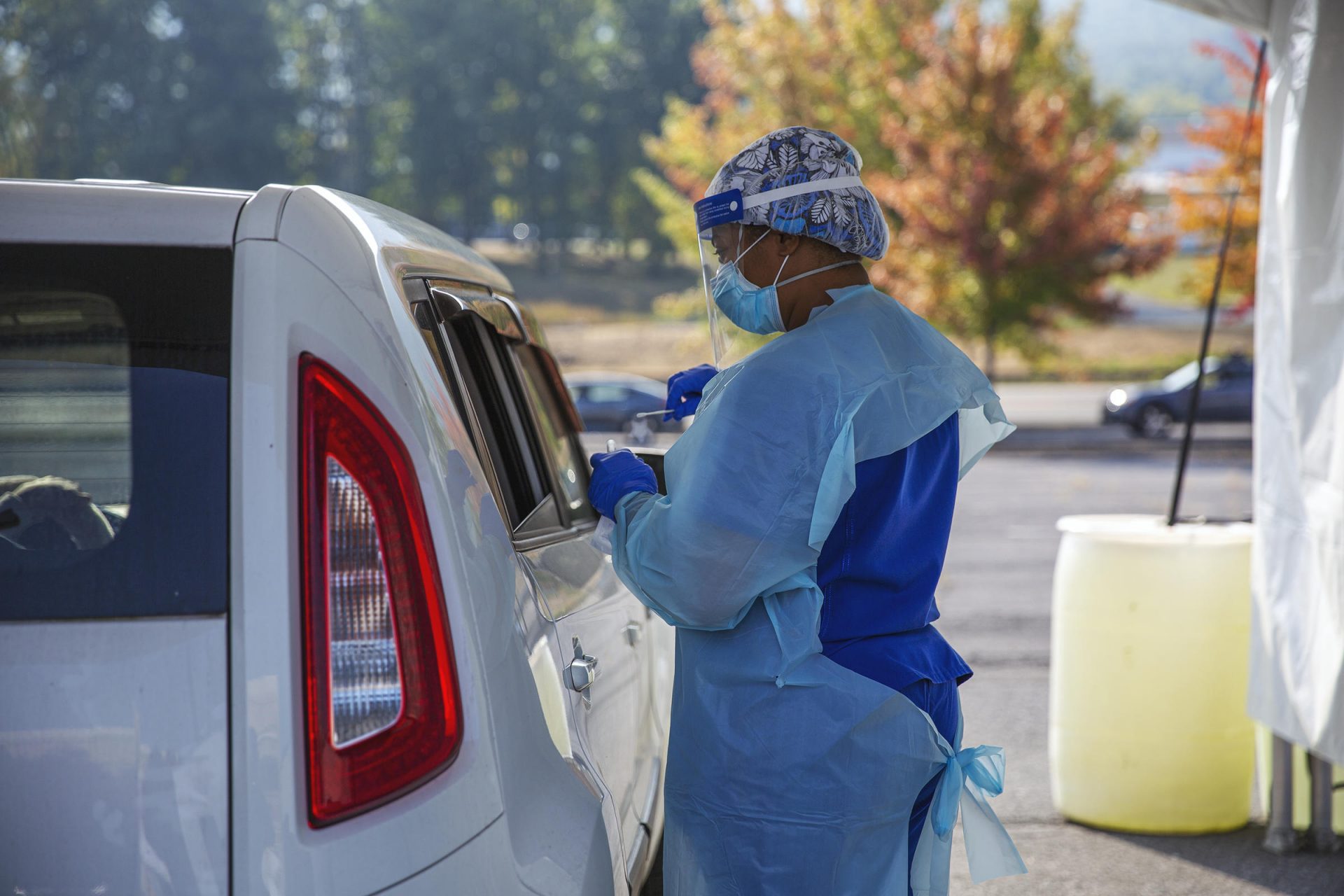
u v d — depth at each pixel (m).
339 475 1.37
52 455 1.36
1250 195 24.67
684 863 1.98
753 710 1.89
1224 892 3.63
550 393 3.03
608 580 2.35
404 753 1.35
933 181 24.25
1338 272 3.31
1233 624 4.11
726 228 2.01
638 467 2.00
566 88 75.69
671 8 78.62
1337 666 3.24
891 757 1.89
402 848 1.33
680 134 29.06
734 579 1.81
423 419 1.47
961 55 24.44
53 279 1.40
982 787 1.99
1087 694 4.22
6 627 1.31
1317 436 3.40
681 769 1.98
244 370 1.37
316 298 1.42
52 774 1.29
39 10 58.06
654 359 49.34
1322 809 3.97
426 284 1.81
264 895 1.28
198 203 1.45
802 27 28.73
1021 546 12.09
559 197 77.06
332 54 70.81
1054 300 25.97
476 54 73.94
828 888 1.89
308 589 1.33
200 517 1.34
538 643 1.64
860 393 1.85
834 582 1.93
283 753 1.30
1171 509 4.31
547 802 1.55
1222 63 24.89
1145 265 26.17
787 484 1.80
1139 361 45.22
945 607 8.77
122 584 1.32
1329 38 3.41
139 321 1.39
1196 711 4.11
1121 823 4.18
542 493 2.26
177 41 64.19
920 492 1.97
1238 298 28.41
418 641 1.38
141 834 1.29
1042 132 24.48
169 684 1.30
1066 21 28.36
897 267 24.81
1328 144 3.40
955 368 2.02
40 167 38.16
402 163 74.69
